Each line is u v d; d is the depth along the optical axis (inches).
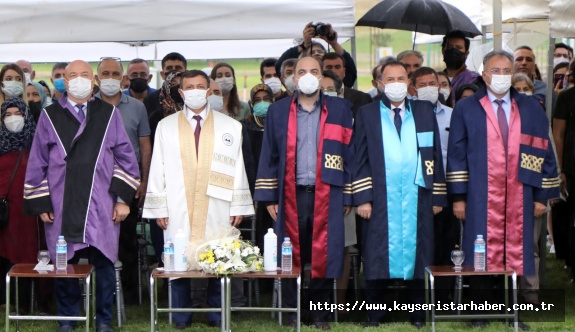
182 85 299.0
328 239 295.6
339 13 375.2
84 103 294.0
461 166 299.1
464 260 297.9
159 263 324.8
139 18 362.0
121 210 292.4
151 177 299.6
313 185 296.0
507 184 296.7
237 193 300.7
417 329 298.2
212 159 299.0
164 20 363.6
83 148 289.3
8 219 310.3
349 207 300.4
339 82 327.3
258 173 301.0
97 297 294.0
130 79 432.8
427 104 303.3
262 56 525.3
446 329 297.6
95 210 287.7
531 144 298.0
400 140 299.3
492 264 297.1
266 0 371.2
